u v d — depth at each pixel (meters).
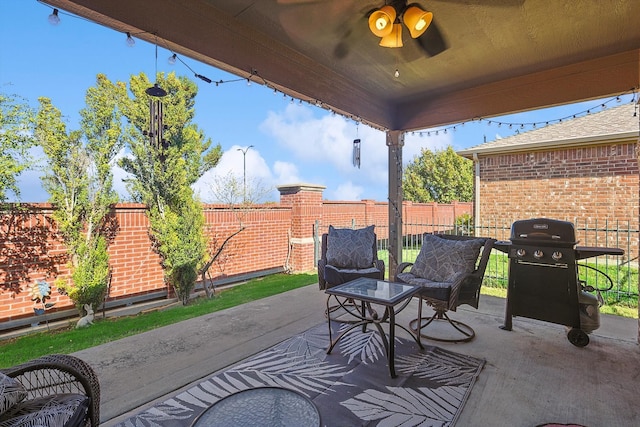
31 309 3.89
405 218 9.34
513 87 3.68
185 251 5.04
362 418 1.92
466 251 3.28
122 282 4.71
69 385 1.60
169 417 1.94
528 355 2.71
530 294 3.08
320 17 2.48
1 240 3.70
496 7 2.34
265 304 4.21
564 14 2.44
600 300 3.22
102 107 4.23
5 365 2.91
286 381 2.33
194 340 3.05
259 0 2.28
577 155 6.49
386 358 2.67
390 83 3.83
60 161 3.91
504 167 7.30
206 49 2.38
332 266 3.87
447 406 2.03
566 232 2.87
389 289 2.73
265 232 6.81
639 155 2.98
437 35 2.73
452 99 4.13
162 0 2.14
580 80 3.29
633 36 2.78
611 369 2.48
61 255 4.11
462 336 3.12
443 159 16.64
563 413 1.96
